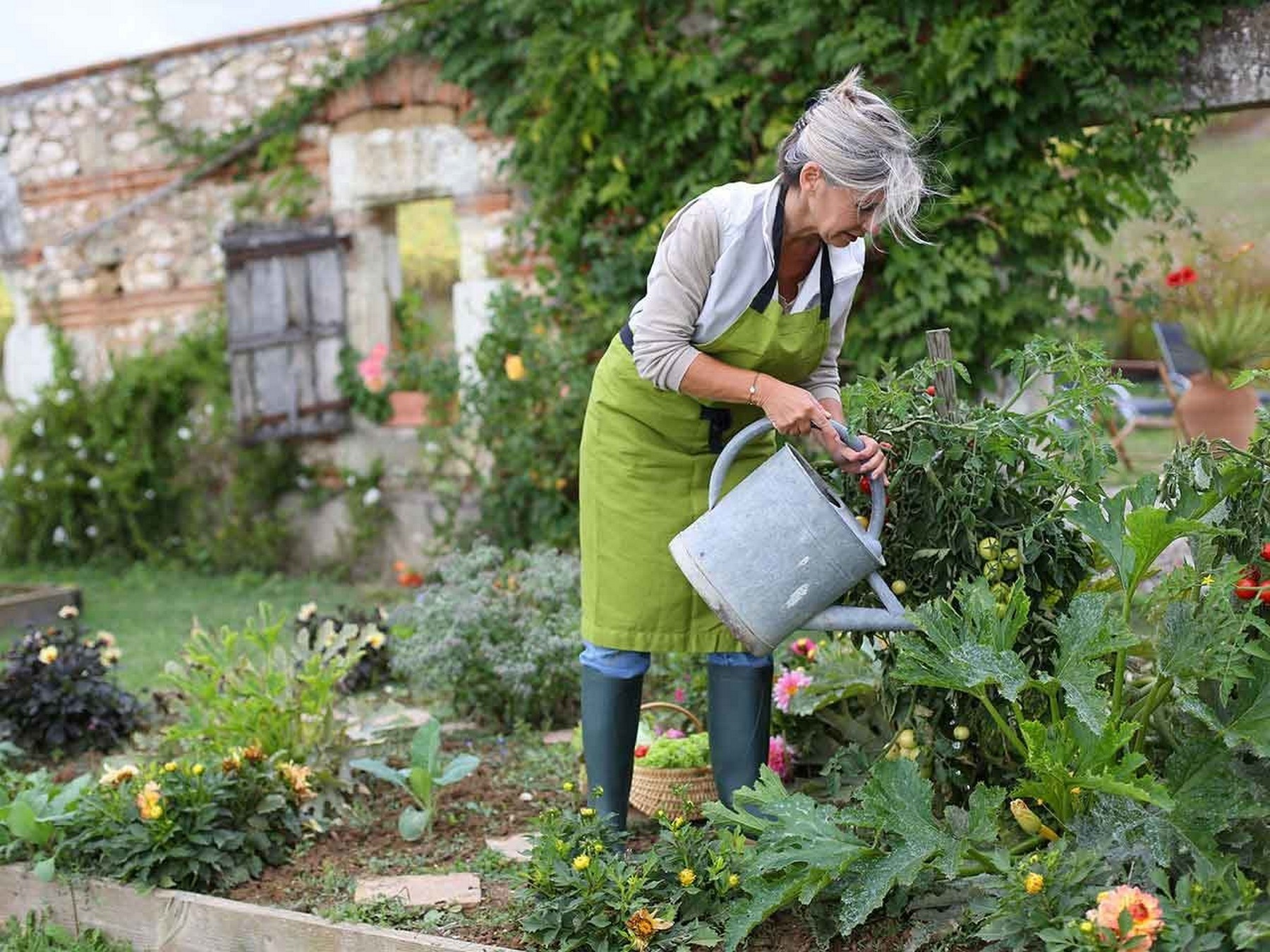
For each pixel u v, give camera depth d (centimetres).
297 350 729
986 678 234
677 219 254
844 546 248
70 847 300
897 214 236
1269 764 237
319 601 666
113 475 777
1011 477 270
